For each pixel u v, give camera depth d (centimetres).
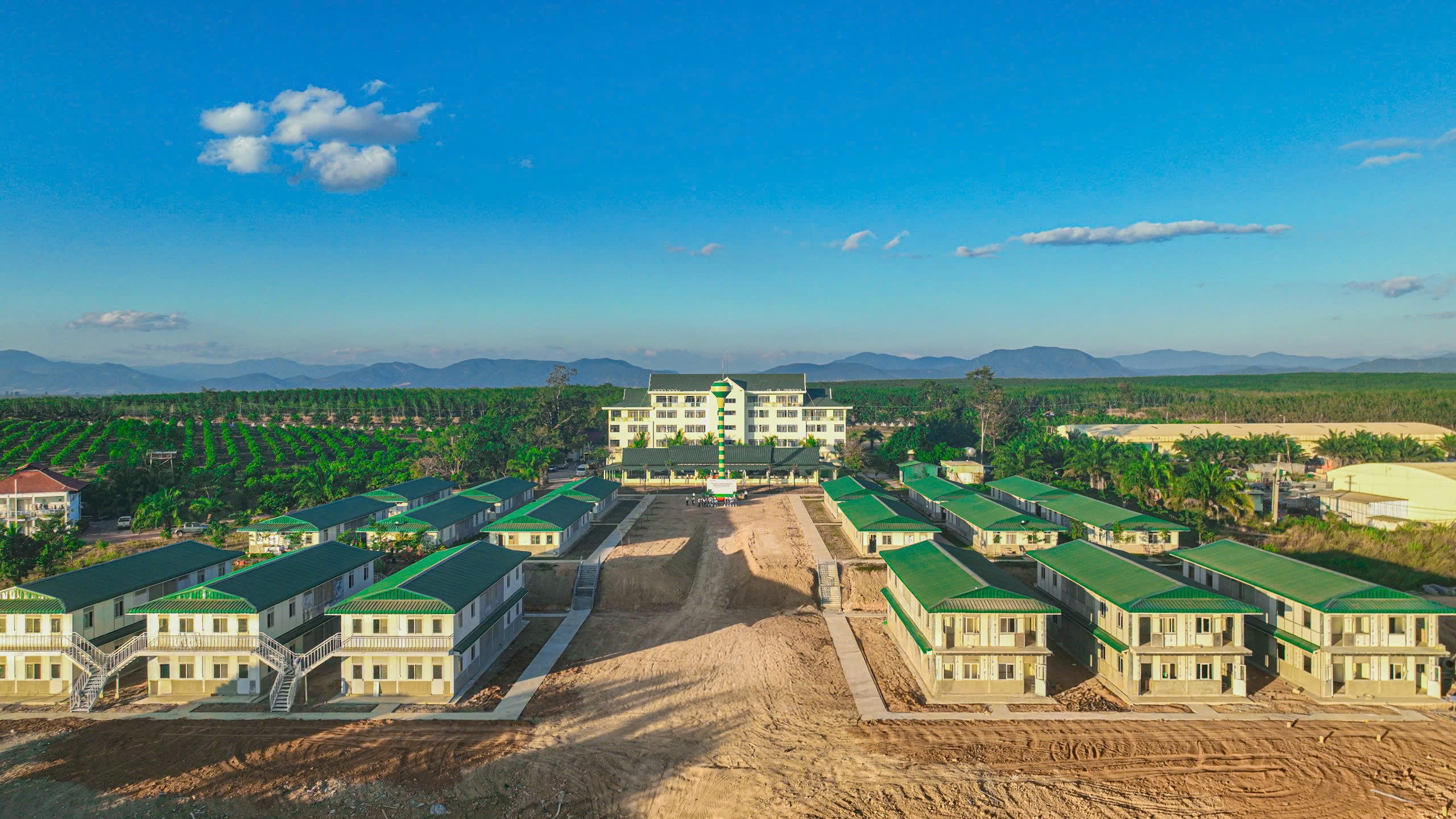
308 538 8781
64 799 4050
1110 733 4709
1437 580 7381
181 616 5228
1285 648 5431
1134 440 17275
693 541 9381
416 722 4909
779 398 16462
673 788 4191
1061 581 6316
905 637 6159
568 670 5831
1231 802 4016
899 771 4325
